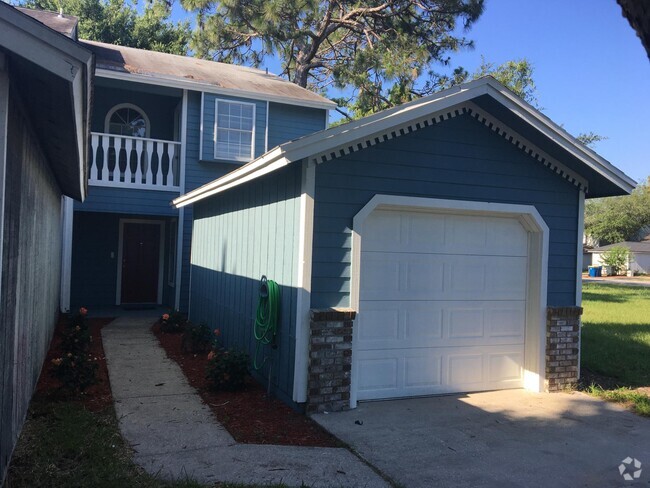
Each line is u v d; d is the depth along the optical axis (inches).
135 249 557.6
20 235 172.6
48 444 175.2
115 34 1041.5
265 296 252.7
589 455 190.1
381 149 240.1
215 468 169.0
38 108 157.5
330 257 230.1
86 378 239.1
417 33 794.8
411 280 256.2
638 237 2301.9
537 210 272.7
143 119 552.7
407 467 176.2
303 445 192.5
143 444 188.5
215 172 517.0
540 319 273.3
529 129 257.3
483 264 271.7
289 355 235.9
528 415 234.4
